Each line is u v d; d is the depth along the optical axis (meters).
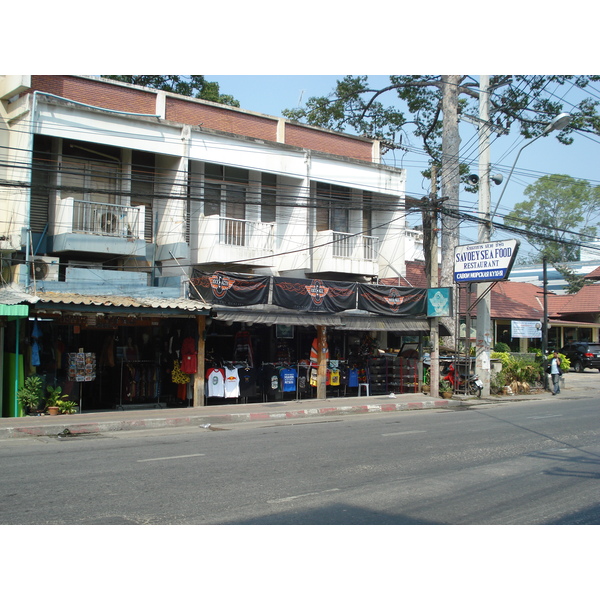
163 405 17.23
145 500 7.13
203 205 19.47
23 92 16.53
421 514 6.76
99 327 16.33
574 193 60.12
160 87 26.94
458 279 22.33
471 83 25.66
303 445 11.40
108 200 17.78
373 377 21.83
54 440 12.26
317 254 21.69
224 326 19.09
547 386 25.70
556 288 55.38
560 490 7.96
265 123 21.33
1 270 16.70
